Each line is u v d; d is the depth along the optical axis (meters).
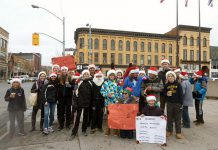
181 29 66.88
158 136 6.85
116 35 62.06
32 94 8.36
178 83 7.53
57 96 8.48
